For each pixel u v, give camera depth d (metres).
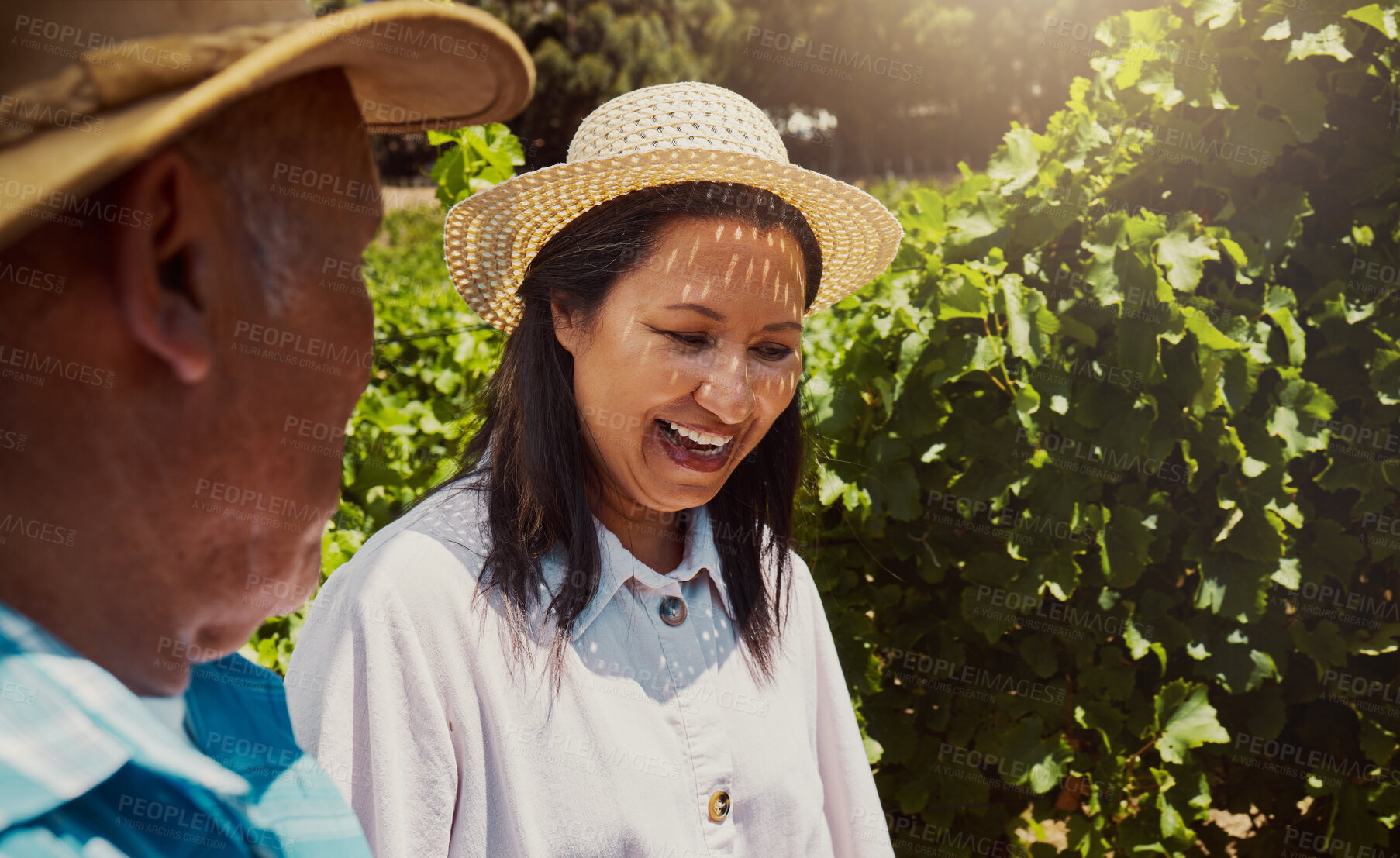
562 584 1.23
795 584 1.56
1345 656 2.55
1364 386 2.62
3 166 0.43
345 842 0.70
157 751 0.52
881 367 2.56
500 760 1.14
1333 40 2.45
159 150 0.48
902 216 2.84
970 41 28.38
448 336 3.45
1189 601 2.67
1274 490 2.49
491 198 1.32
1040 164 2.67
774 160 1.22
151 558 0.53
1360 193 2.61
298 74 0.54
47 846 0.46
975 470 2.56
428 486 3.05
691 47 33.03
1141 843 2.56
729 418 1.23
